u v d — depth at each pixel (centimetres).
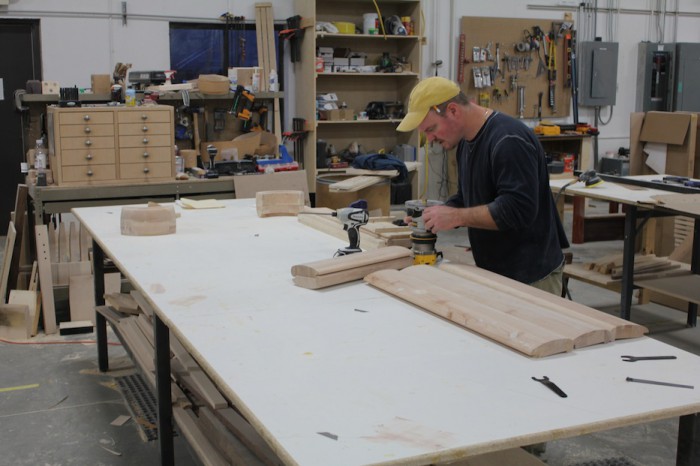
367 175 548
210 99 582
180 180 495
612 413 132
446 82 235
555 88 884
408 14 783
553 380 147
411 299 199
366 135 810
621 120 953
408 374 149
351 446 119
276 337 172
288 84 757
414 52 776
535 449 282
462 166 253
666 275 422
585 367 154
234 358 158
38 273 432
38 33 661
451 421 128
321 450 117
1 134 673
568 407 134
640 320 462
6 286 445
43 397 342
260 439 195
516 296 200
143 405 332
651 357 160
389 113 801
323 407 134
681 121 566
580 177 457
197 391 231
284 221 329
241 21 720
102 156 468
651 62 932
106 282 445
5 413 324
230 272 235
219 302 202
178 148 562
